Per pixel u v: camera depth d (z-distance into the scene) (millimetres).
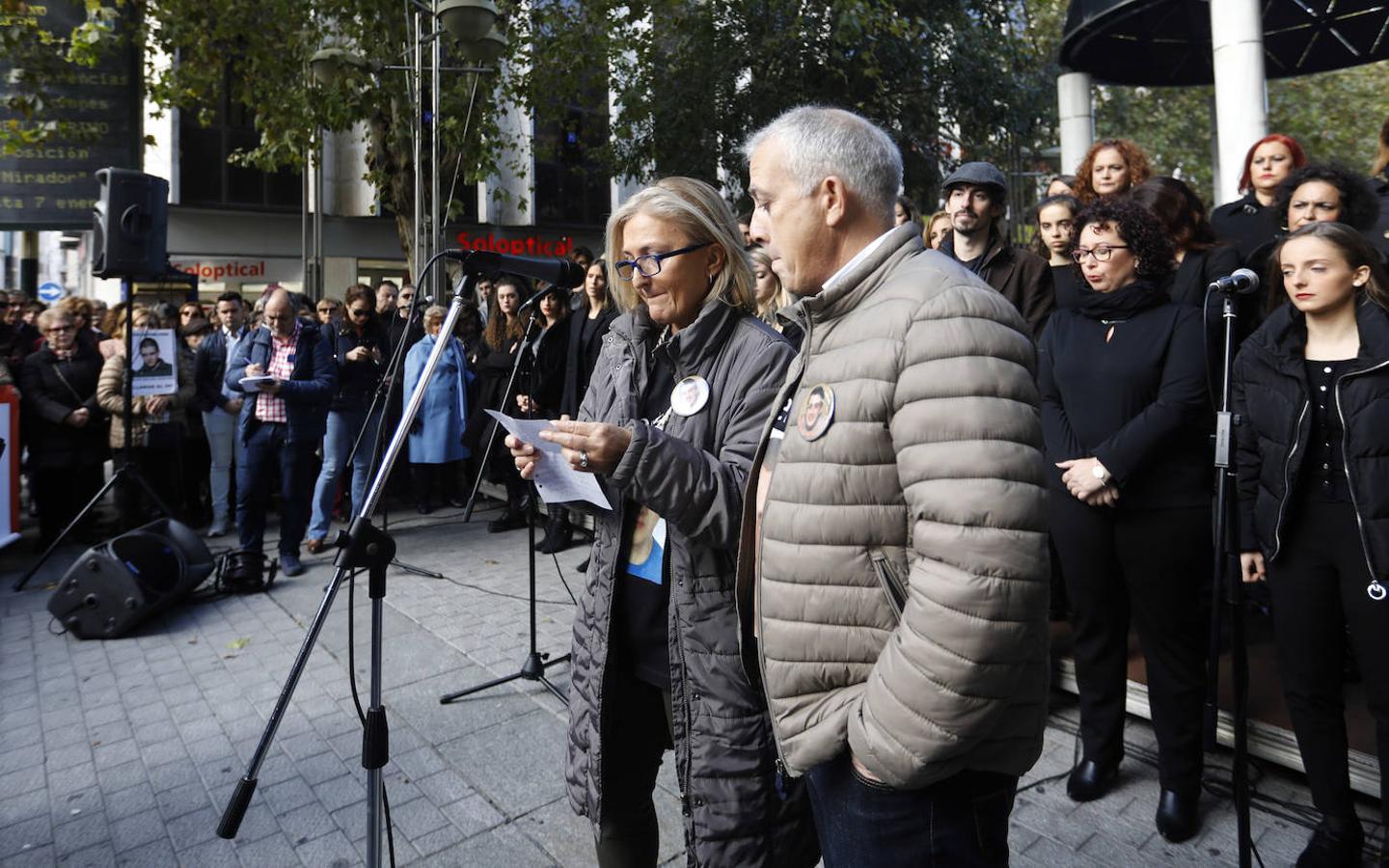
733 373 1623
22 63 9977
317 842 2443
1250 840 1999
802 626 1165
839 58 11711
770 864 1561
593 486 1643
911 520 1090
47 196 11172
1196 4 7473
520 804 2611
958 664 982
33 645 4059
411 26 8719
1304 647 2154
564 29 10461
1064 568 2553
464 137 9438
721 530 1476
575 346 4793
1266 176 3537
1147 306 2475
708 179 12125
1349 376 2033
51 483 6000
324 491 5801
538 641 3986
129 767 2893
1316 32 7695
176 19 9023
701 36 11758
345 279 16656
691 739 1582
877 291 1180
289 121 9484
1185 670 2359
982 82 12445
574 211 17953
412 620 4305
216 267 15750
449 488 7316
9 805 2658
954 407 1033
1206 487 2369
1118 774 2650
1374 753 2414
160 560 4387
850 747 1173
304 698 3402
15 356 7016
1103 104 16078
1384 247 3051
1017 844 2328
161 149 14469
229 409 6211
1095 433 2473
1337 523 2076
